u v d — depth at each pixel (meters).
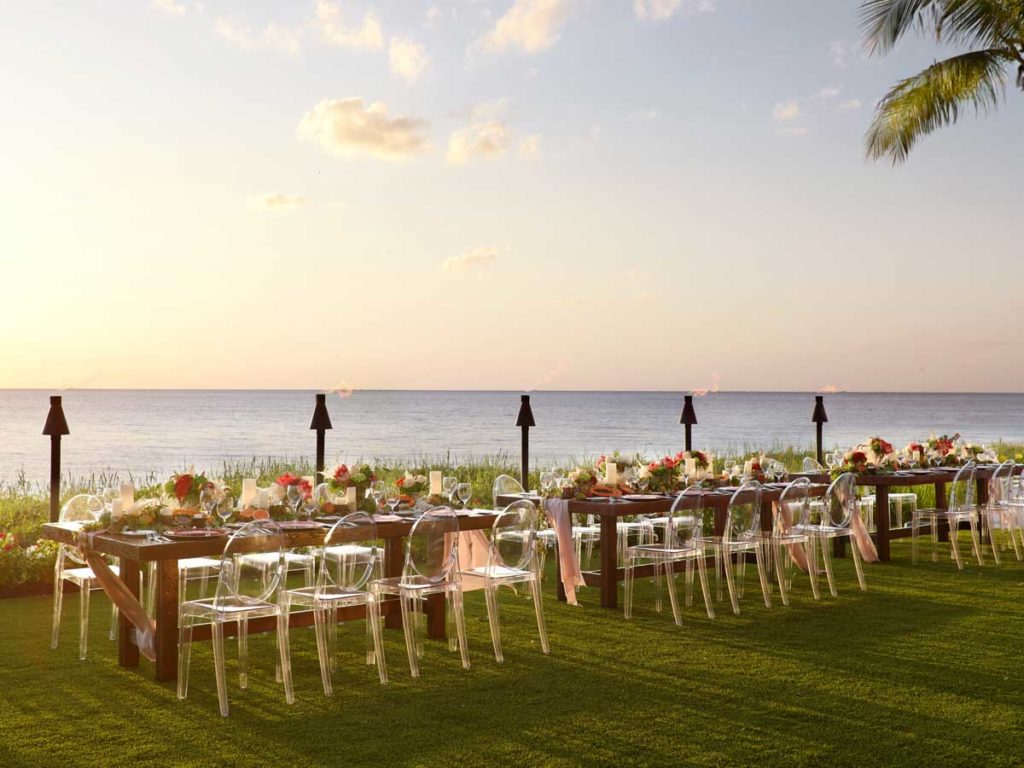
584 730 4.52
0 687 5.24
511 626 6.84
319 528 6.08
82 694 5.11
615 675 5.50
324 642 5.20
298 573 8.70
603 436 42.69
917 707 4.86
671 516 7.05
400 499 6.96
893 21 12.23
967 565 9.51
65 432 8.76
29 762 4.09
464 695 5.10
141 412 69.06
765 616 7.15
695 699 5.02
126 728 4.55
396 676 5.51
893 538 9.96
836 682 5.34
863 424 58.59
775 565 8.27
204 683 5.37
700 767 4.03
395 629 6.76
